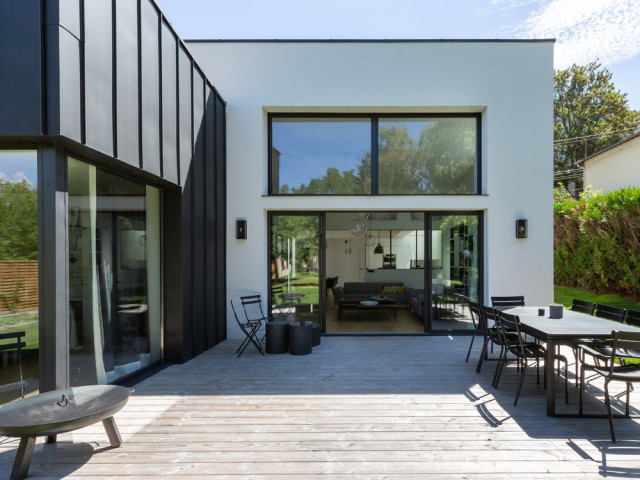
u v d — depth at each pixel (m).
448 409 3.28
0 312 2.90
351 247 12.32
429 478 2.26
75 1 2.82
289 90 6.16
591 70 24.31
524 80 6.18
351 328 6.90
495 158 6.15
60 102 2.66
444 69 6.15
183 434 2.84
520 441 2.71
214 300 5.70
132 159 3.57
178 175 4.55
